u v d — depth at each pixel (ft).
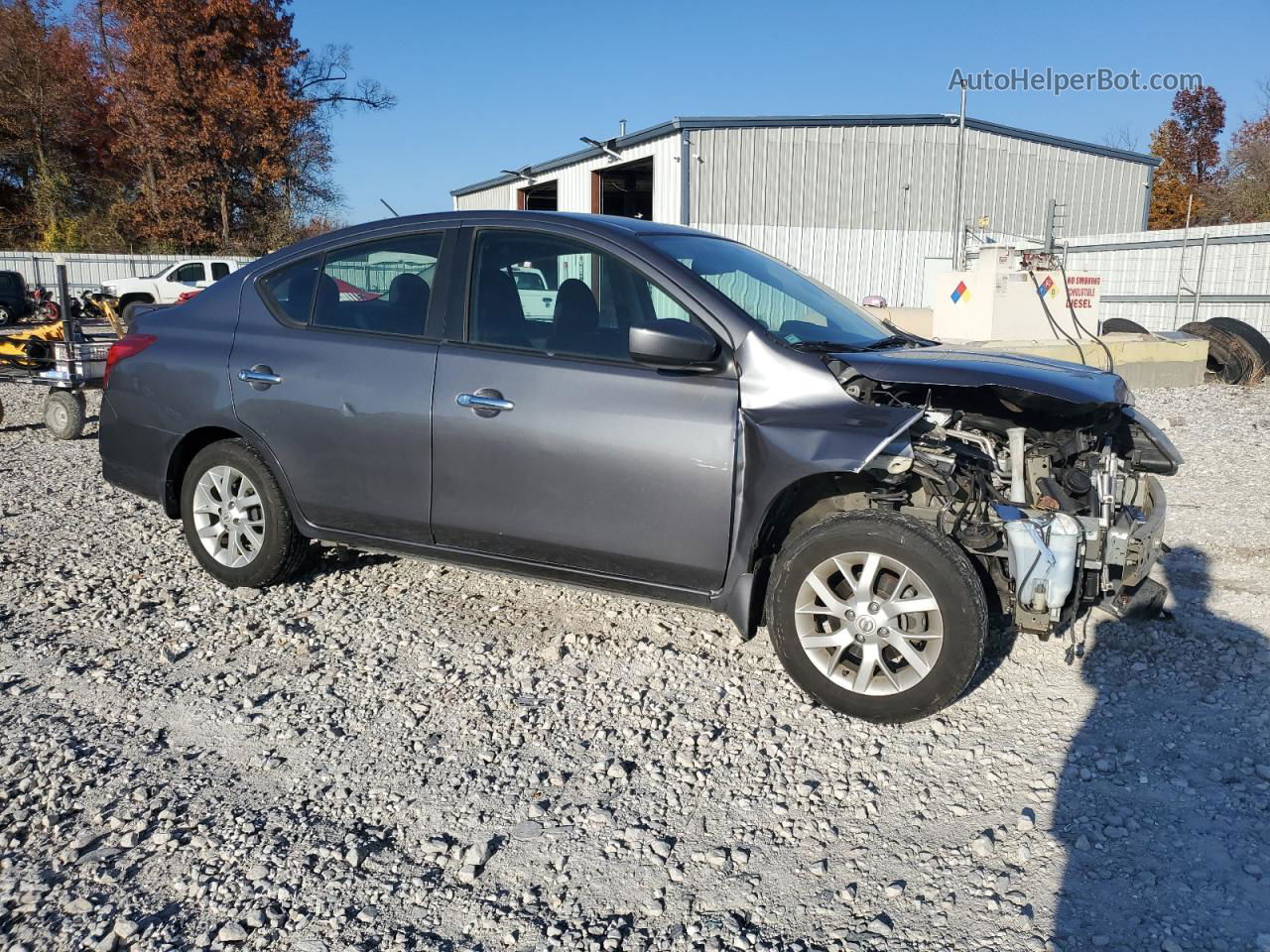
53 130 142.51
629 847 9.97
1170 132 137.18
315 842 9.99
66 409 32.22
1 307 92.63
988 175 85.25
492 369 13.98
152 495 17.13
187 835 10.07
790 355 12.71
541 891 9.30
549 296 14.12
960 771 11.41
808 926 8.82
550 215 14.57
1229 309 59.88
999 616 14.74
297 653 14.52
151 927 8.73
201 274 100.12
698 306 13.20
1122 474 13.79
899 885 9.32
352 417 14.93
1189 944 8.52
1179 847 9.93
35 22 139.85
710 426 12.67
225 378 16.05
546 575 14.19
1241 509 22.50
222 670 13.94
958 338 42.96
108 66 141.90
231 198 138.62
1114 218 91.15
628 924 8.82
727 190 78.28
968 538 12.21
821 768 11.47
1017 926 8.77
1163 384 43.65
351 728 12.35
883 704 12.15
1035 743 12.03
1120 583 12.84
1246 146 116.06
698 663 14.19
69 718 12.51
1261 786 11.02
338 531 15.66
